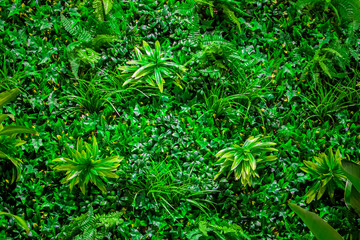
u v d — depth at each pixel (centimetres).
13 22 393
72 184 330
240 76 410
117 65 400
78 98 366
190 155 371
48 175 346
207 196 360
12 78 362
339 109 410
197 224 348
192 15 415
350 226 361
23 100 366
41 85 374
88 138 367
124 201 350
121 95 387
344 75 416
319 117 411
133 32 411
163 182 348
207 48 391
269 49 436
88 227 322
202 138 378
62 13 406
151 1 427
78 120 374
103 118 373
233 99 404
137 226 346
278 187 369
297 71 421
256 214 360
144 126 378
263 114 400
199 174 368
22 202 334
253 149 354
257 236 362
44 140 358
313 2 449
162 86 365
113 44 403
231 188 371
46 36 397
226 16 430
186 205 356
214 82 404
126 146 367
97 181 334
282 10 451
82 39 384
